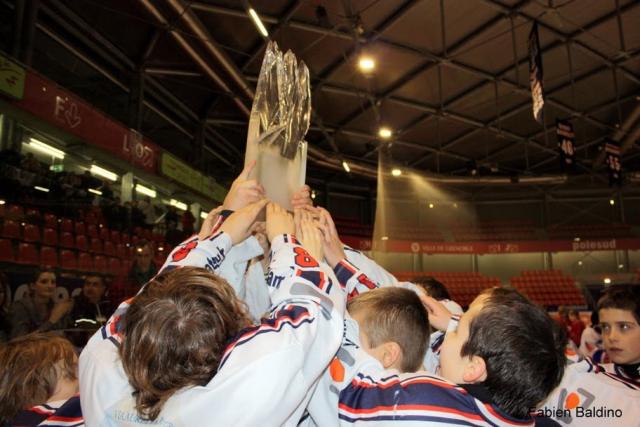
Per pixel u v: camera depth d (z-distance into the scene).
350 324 1.04
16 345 1.38
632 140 11.87
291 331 0.84
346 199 16.22
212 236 1.13
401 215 16.50
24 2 5.82
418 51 8.75
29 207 4.89
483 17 8.12
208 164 11.27
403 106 10.75
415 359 1.10
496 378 0.93
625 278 14.27
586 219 16.22
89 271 4.80
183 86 9.16
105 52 7.79
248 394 0.77
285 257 0.99
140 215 6.43
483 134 12.47
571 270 15.68
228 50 8.34
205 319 0.83
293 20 7.64
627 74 9.85
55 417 1.10
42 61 7.09
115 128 6.16
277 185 1.32
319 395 0.95
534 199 16.59
